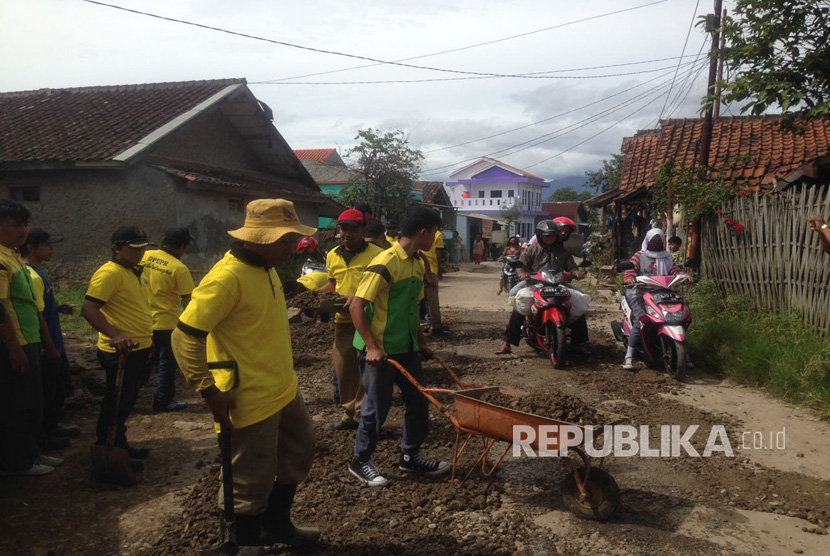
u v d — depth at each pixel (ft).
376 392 13.84
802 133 27.53
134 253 15.39
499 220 174.81
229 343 9.86
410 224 13.92
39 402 14.70
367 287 13.47
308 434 11.03
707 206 33.96
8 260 14.05
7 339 13.62
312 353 27.63
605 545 11.60
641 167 57.57
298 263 54.95
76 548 11.57
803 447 16.38
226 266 9.64
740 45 27.14
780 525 12.32
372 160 75.36
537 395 18.29
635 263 25.64
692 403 20.15
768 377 21.74
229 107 53.11
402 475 14.65
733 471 14.87
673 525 12.30
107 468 14.14
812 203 25.36
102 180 44.34
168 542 11.67
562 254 26.55
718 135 53.72
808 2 25.20
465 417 12.91
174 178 42.78
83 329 32.60
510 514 12.79
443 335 31.94
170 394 19.75
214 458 15.90
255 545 10.32
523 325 27.32
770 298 28.30
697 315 28.86
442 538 11.85
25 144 46.68
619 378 23.25
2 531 12.16
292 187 60.18
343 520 12.56
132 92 57.57
